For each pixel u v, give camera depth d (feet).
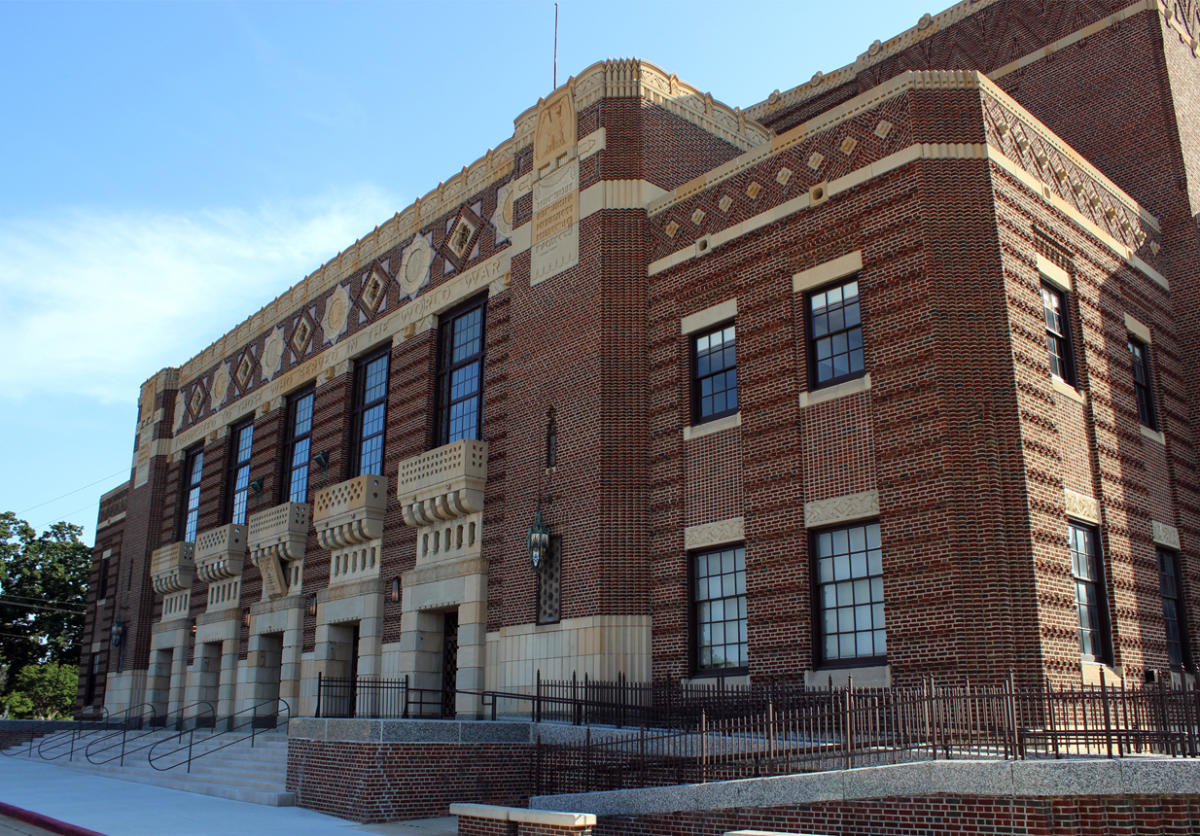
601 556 77.20
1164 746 46.44
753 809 46.39
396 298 111.86
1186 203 88.07
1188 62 95.66
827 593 66.49
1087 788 38.83
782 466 69.97
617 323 82.23
